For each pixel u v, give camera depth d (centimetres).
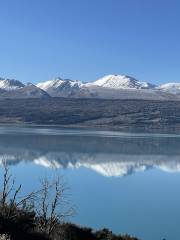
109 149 17325
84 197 7156
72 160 13212
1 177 7344
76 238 1859
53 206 1939
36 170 10281
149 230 5044
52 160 12888
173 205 6744
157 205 6725
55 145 18062
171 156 15488
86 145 18675
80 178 9656
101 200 6962
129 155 15462
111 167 11975
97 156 14762
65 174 10094
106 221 5450
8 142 18275
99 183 9031
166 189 8444
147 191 8156
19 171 9856
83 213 5838
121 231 4953
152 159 14362
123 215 5897
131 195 7650
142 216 5869
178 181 9656
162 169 11856
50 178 8825
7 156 12950
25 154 13962
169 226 5303
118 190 8169
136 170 11538
